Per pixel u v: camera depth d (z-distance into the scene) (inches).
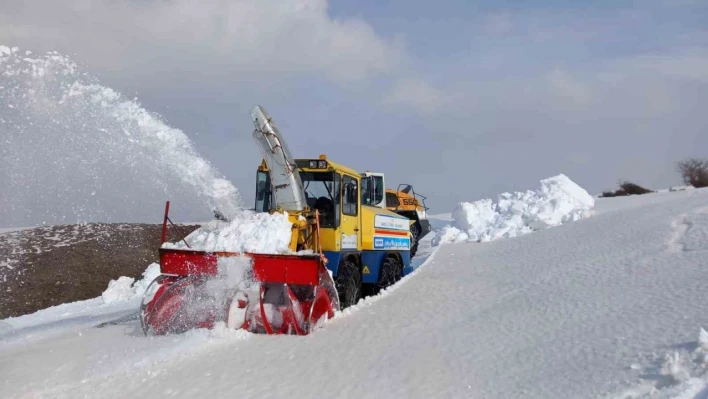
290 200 396.5
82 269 735.1
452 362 279.3
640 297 349.4
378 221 511.2
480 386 245.6
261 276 346.6
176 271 362.3
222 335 333.1
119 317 455.5
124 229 924.0
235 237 364.8
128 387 257.8
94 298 632.4
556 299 381.7
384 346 312.2
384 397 238.7
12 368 288.5
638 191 1336.1
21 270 722.8
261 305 343.0
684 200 685.9
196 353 304.7
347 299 423.5
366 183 548.4
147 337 350.9
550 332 311.4
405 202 877.2
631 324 298.8
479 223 836.0
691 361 232.4
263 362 287.1
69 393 252.4
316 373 269.6
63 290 667.4
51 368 287.6
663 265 418.6
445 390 243.9
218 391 250.1
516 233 761.6
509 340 307.4
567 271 464.1
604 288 389.1
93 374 275.3
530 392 232.5
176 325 358.3
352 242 454.3
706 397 206.5
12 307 608.1
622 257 471.8
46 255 788.0
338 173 432.8
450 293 450.3
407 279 525.0
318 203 432.5
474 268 554.6
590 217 721.0
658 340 265.9
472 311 385.7
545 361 266.8
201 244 374.9
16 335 400.2
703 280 357.7
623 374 234.8
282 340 328.5
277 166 393.7
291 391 248.1
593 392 222.8
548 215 756.6
